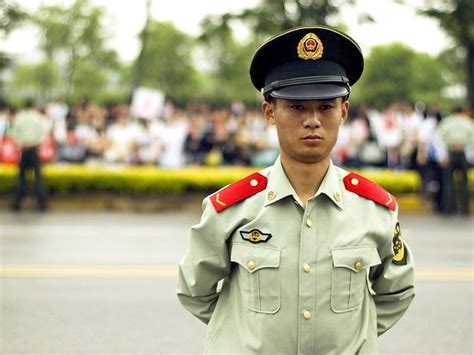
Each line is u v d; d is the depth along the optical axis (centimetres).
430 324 689
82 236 1171
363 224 286
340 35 283
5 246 1061
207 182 1617
